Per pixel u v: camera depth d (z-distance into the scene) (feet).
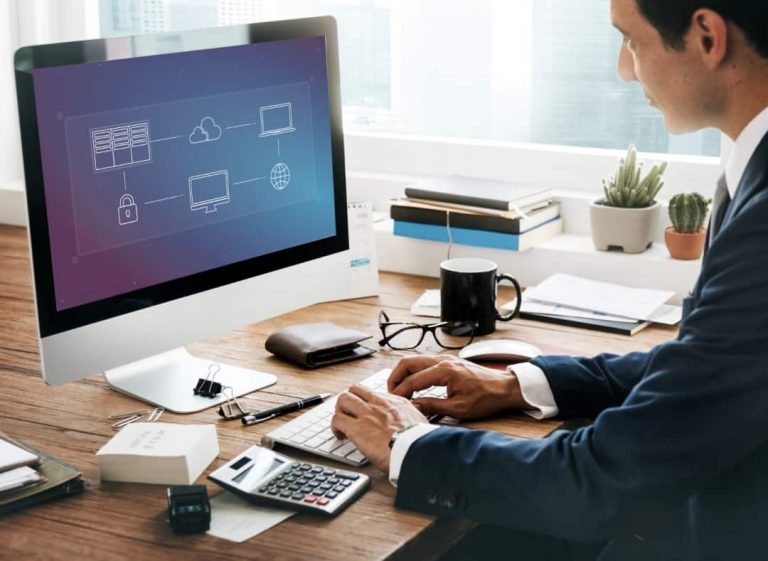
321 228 6.02
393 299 7.01
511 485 4.06
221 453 4.71
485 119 8.64
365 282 7.02
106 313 5.03
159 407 5.21
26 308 6.73
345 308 6.82
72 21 9.42
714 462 3.76
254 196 5.64
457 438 4.26
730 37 3.84
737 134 4.08
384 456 4.41
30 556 3.83
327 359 5.84
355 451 4.65
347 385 5.52
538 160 8.15
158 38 5.12
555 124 8.42
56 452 4.69
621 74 4.32
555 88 8.34
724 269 3.76
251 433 4.93
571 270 7.25
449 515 4.16
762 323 3.63
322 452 4.64
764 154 3.86
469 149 8.40
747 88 3.93
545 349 6.05
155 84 5.13
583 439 3.99
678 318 6.55
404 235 7.53
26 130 4.65
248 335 6.30
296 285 5.91
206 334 5.48
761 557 3.92
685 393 3.75
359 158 8.83
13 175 9.34
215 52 5.38
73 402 5.26
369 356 5.97
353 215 6.97
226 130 5.47
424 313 6.66
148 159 5.13
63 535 3.98
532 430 4.99
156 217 5.19
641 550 4.38
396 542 3.96
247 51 5.53
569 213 7.74
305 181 5.89
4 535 3.97
